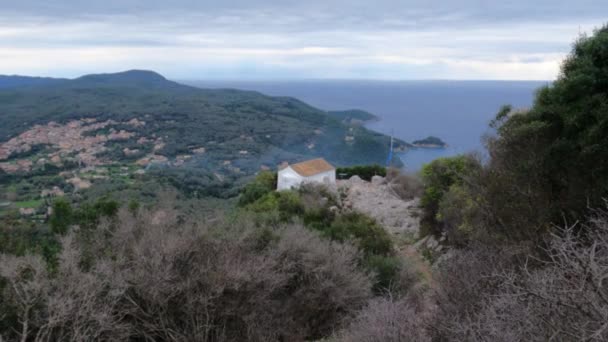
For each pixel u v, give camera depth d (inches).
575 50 446.9
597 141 380.5
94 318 305.0
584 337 147.8
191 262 373.1
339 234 595.5
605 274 163.3
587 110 395.9
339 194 989.2
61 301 288.5
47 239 443.5
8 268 303.6
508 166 449.4
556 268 182.9
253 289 377.4
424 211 804.6
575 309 166.7
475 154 598.9
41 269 317.4
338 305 420.5
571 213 375.6
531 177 415.2
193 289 358.6
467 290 294.4
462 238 551.5
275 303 399.9
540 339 171.9
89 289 315.3
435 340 252.4
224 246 402.0
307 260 424.5
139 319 356.5
